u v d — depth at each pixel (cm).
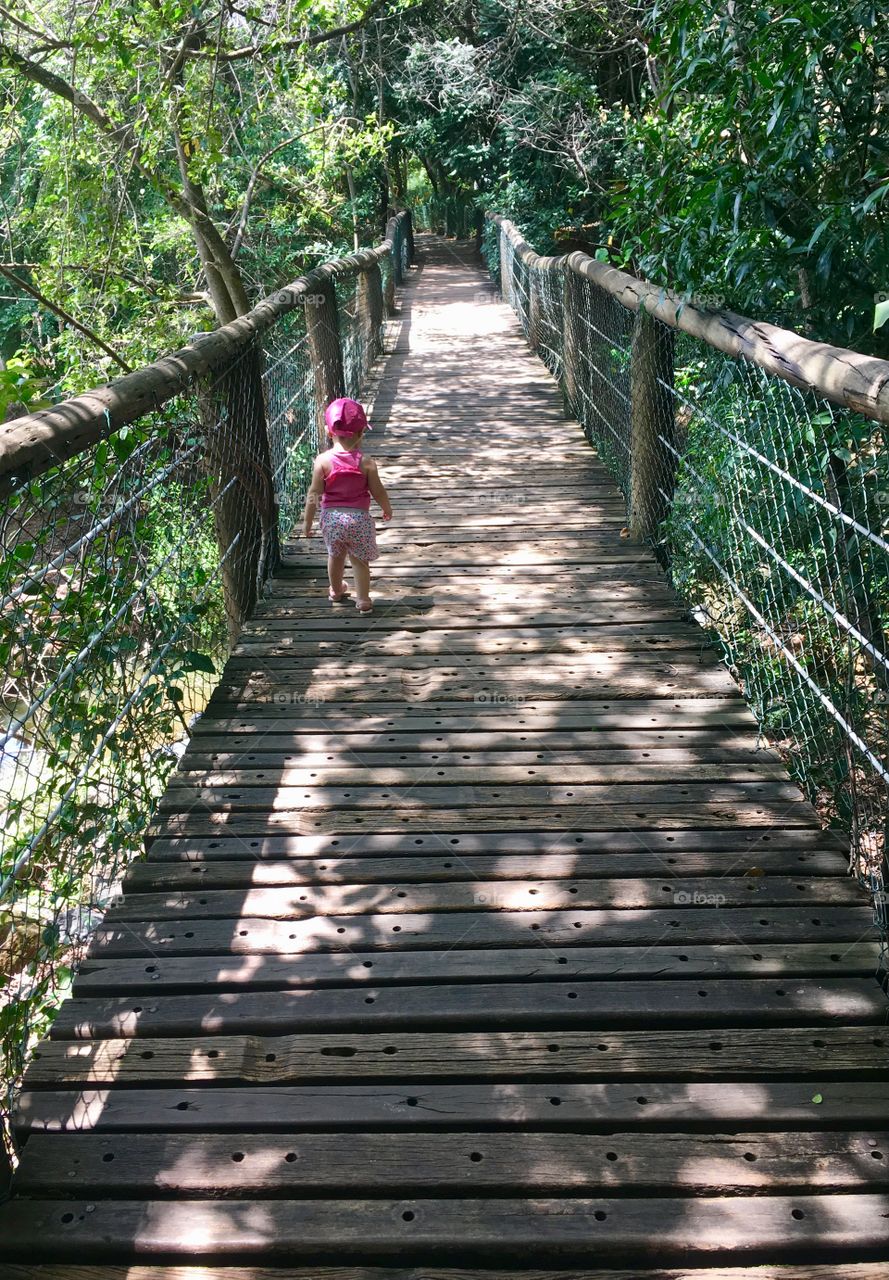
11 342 1441
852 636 286
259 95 999
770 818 310
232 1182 197
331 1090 218
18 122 1009
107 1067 225
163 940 264
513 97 1526
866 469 294
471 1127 209
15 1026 239
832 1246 183
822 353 270
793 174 331
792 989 244
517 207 1664
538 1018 236
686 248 361
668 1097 214
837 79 302
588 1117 209
